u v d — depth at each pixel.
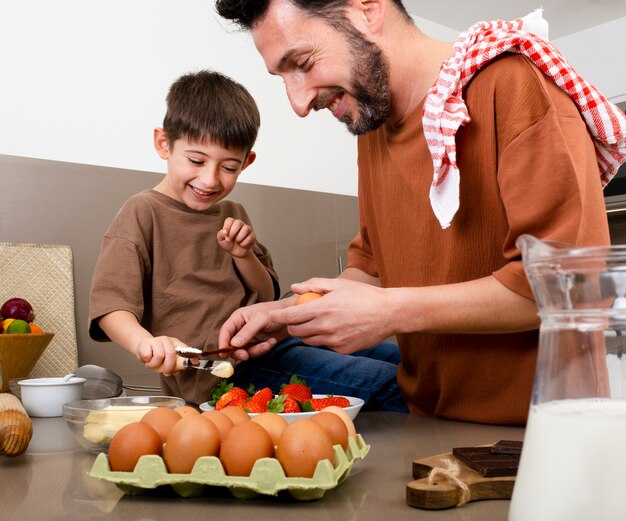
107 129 1.99
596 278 0.41
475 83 1.00
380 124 1.08
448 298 0.90
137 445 0.61
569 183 0.88
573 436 0.38
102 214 1.93
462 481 0.58
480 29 1.02
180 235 1.46
